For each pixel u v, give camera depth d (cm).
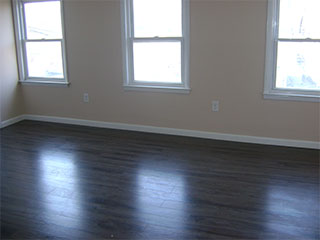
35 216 262
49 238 235
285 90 395
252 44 394
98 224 251
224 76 413
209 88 423
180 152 390
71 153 392
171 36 428
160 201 282
